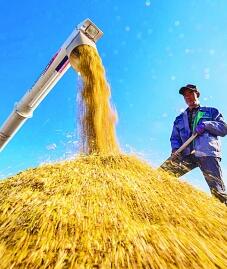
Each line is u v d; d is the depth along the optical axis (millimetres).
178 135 4805
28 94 3602
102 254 1584
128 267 1517
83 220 1833
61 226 1772
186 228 1939
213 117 4555
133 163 2666
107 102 3812
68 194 2104
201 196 2482
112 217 1892
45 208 1917
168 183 2484
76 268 1493
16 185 2293
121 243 1660
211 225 2047
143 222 1933
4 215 1941
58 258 1555
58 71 3523
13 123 3686
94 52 3795
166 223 1948
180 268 1546
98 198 2080
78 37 3580
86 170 2465
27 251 1626
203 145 4320
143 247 1641
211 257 1657
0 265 1562
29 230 1761
